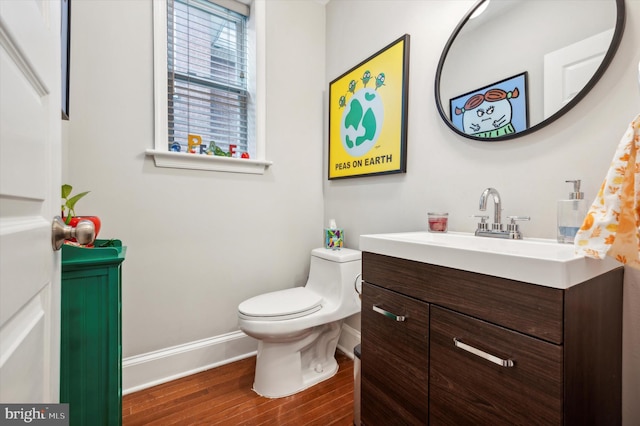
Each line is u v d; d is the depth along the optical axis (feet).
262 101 6.08
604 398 2.47
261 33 6.05
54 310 1.87
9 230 1.20
